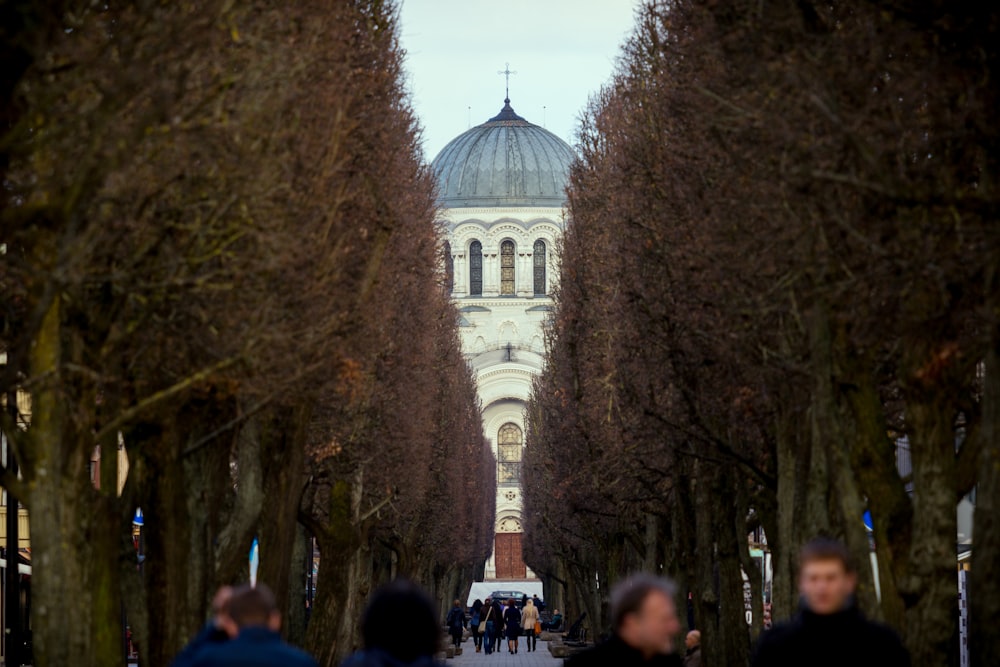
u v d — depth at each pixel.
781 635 17.59
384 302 46.47
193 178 27.80
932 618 27.08
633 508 67.56
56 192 24.39
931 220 25.45
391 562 98.44
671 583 16.86
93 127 23.28
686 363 41.84
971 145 25.44
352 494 54.59
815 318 28.73
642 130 46.53
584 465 71.81
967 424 33.62
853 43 26.80
